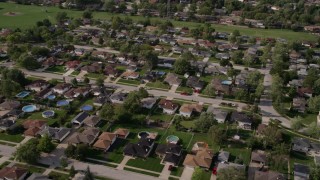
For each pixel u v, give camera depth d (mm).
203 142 184125
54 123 197625
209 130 184500
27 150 163125
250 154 176750
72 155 168125
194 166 163500
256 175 156875
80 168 163125
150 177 159125
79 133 184000
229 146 182500
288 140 189125
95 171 161500
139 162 168875
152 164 167625
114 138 184625
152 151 177375
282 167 165875
